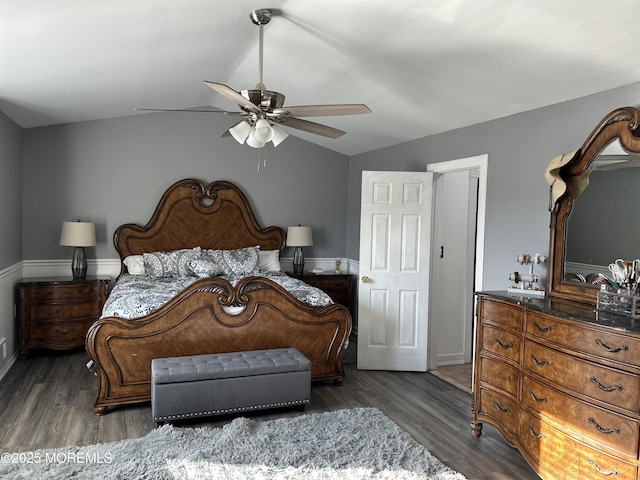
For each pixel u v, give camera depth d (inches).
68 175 205.6
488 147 154.1
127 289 167.3
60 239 196.7
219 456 109.2
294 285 175.9
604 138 109.3
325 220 247.4
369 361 184.4
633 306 93.9
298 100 183.2
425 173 181.8
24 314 182.7
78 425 126.9
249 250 218.8
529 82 123.3
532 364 106.0
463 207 195.9
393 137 199.5
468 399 153.9
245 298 149.4
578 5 90.0
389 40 119.4
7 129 172.1
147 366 139.9
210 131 226.4
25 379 162.2
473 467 109.9
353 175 244.7
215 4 108.3
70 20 102.9
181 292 142.8
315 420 131.3
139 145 215.5
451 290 195.9
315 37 126.7
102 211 211.2
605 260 108.6
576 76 114.3
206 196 224.4
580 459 92.7
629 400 83.7
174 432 120.6
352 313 237.5
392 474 103.8
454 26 106.5
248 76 169.5
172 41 128.0
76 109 184.4
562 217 118.4
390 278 183.8
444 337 195.9
